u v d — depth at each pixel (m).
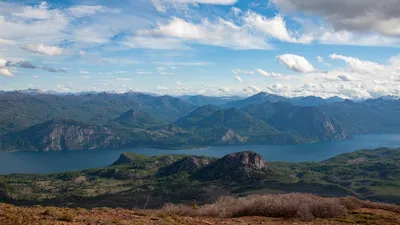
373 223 32.12
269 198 39.69
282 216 36.25
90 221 24.75
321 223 31.84
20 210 27.09
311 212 36.28
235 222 30.53
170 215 33.22
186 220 30.23
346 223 32.06
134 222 25.56
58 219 24.66
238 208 38.25
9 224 21.59
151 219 28.98
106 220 25.41
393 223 32.34
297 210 35.91
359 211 38.62
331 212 36.44
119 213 31.45
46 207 32.03
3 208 27.52
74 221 24.41
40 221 23.08
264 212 37.06
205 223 28.97
